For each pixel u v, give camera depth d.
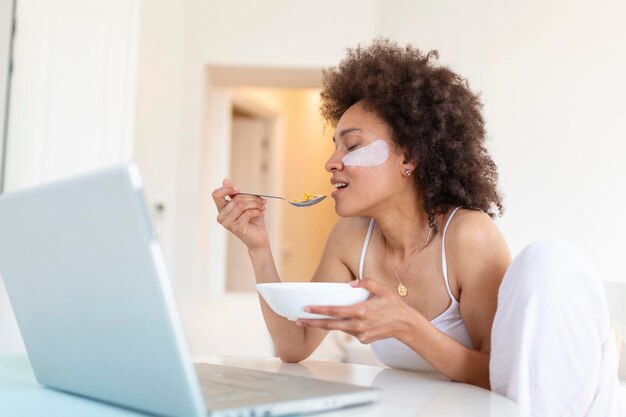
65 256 0.79
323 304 1.03
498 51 4.25
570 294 1.07
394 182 1.42
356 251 1.54
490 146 4.21
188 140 4.43
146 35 4.44
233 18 4.43
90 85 3.21
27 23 3.13
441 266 1.39
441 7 4.30
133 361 0.74
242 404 0.74
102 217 0.70
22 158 3.11
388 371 1.27
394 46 1.57
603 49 4.14
